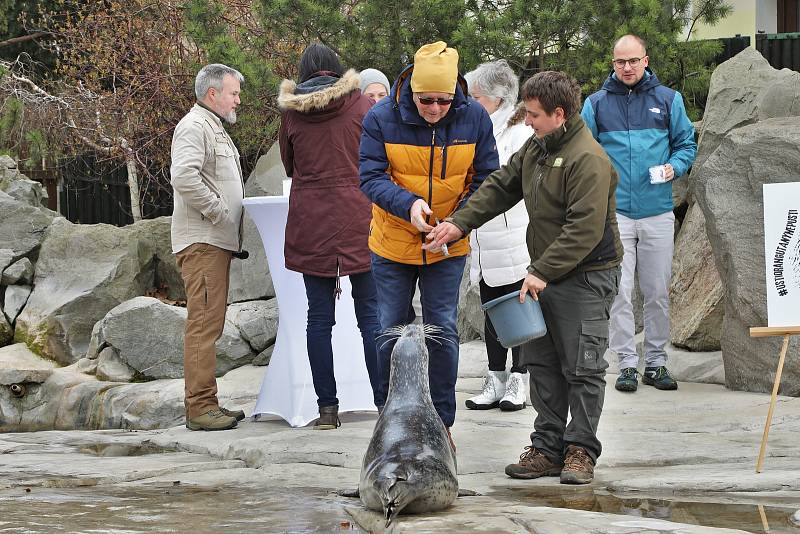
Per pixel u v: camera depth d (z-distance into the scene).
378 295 6.25
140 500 5.64
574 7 12.25
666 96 8.86
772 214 6.00
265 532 4.75
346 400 8.31
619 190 8.83
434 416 5.00
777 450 6.46
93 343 11.74
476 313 11.05
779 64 14.16
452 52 5.85
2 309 12.78
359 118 7.57
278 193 12.61
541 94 5.59
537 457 6.03
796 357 8.41
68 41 19.91
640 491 5.48
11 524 4.98
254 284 12.04
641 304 10.93
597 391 5.82
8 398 11.43
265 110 14.75
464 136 6.02
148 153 17.70
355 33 13.05
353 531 4.75
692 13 13.63
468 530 4.43
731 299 8.87
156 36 17.16
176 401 9.95
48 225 13.27
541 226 5.79
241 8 16.02
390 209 5.90
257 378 10.52
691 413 7.95
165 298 13.19
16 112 17.33
